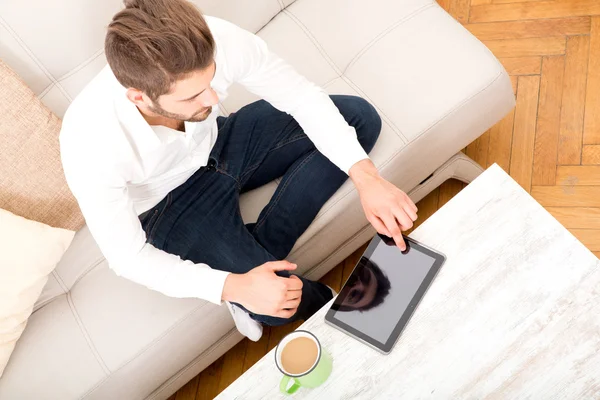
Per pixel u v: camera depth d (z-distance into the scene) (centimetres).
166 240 138
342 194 145
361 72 156
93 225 115
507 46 197
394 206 120
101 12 149
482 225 120
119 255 119
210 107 109
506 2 203
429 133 146
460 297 114
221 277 120
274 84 130
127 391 146
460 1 208
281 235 144
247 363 173
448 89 147
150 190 134
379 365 112
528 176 180
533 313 110
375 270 120
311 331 117
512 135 186
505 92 151
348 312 117
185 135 122
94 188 111
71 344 143
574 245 114
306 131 134
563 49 192
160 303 143
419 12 158
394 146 145
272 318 143
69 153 109
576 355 105
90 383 140
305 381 108
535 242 116
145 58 90
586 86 185
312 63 161
